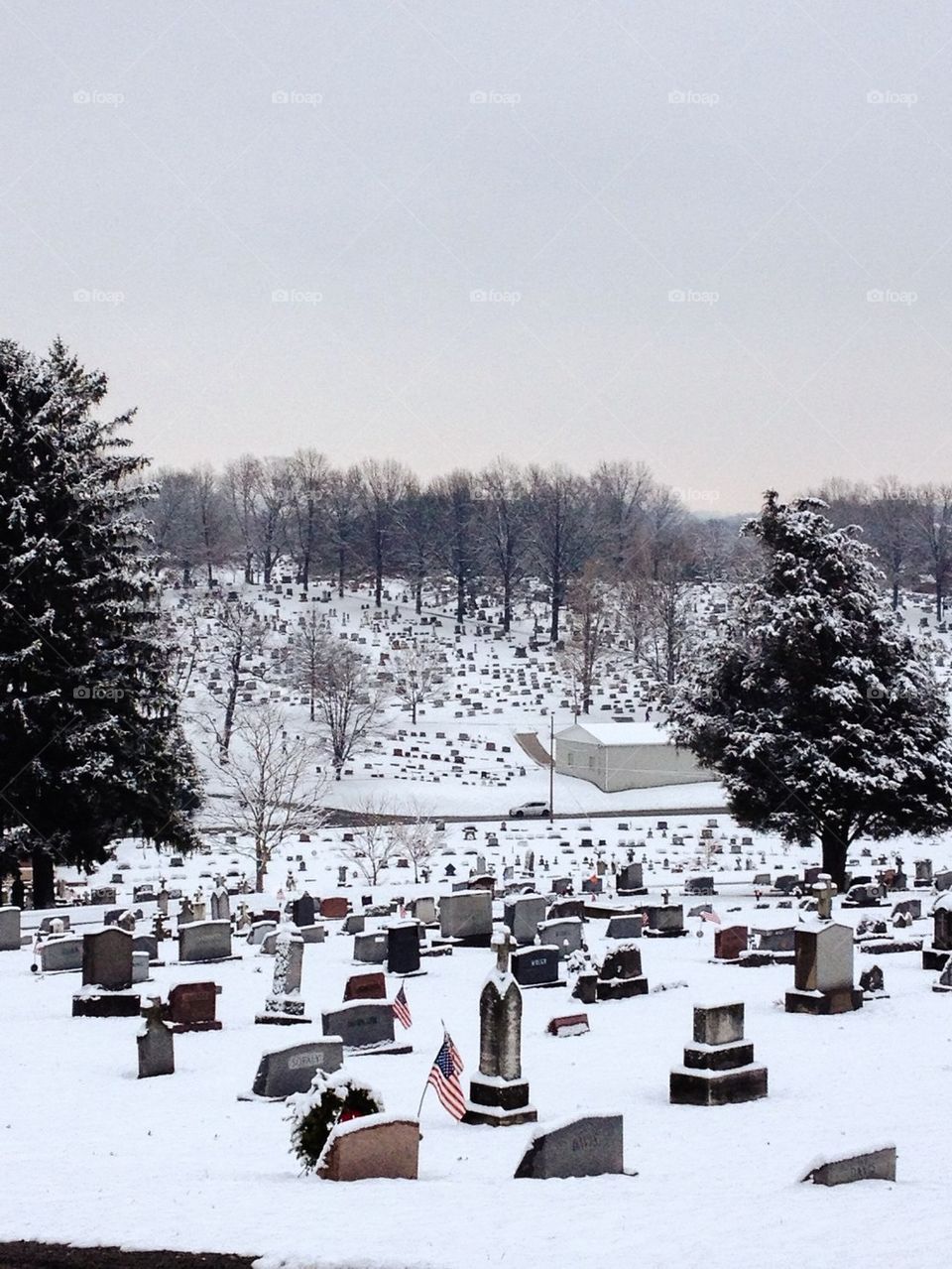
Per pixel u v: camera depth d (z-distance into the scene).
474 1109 19.08
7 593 53.94
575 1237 12.84
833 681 57.09
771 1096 20.92
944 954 34.22
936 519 176.62
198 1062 23.77
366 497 172.12
